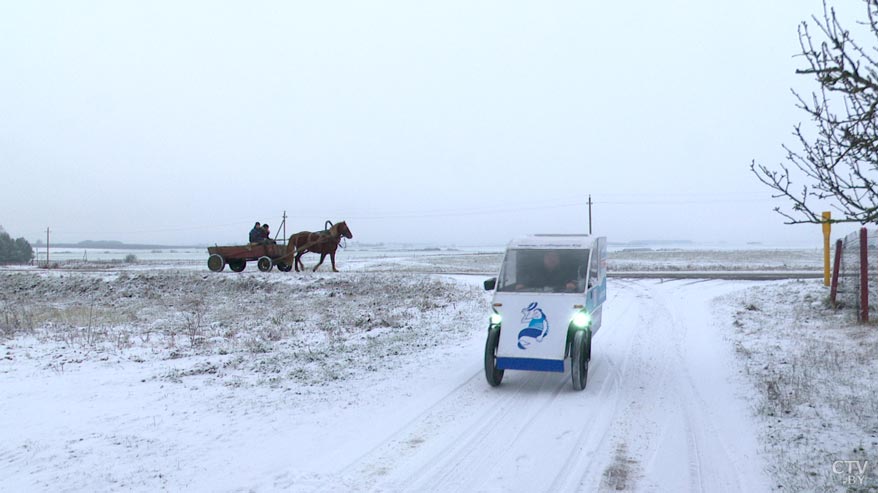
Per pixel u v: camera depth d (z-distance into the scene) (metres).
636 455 7.02
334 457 7.06
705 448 7.19
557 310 10.48
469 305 21.98
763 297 21.61
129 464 6.81
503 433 7.93
